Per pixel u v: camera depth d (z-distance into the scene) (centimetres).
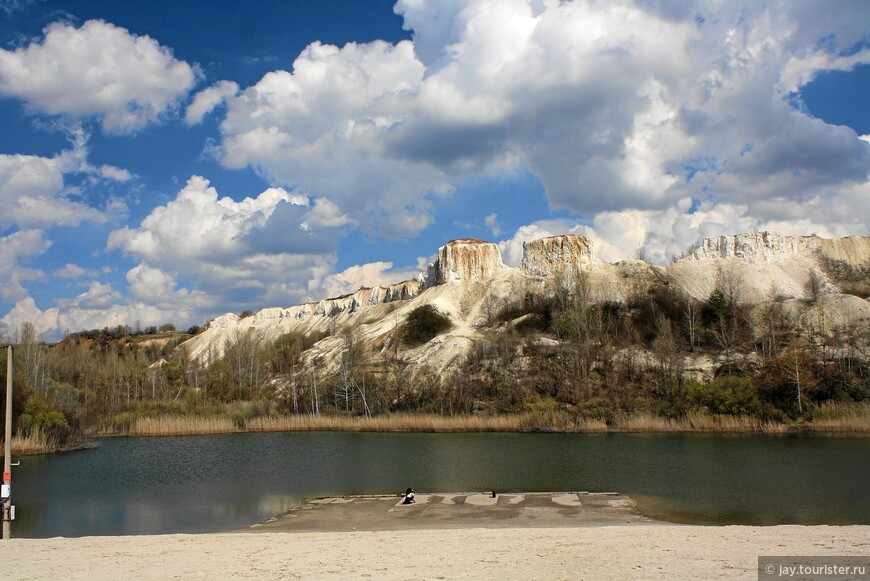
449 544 2758
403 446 7525
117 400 11794
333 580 1980
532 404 9312
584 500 4294
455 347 12238
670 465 5619
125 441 8981
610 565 2105
